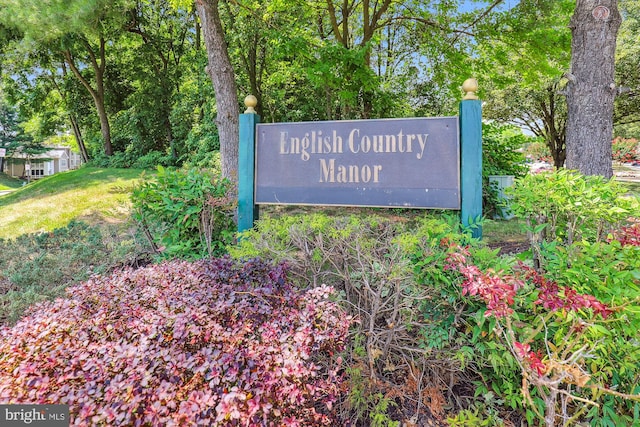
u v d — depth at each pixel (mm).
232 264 1841
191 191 2604
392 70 9844
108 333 1281
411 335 1687
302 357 1176
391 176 2256
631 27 9594
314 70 5773
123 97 14297
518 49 6863
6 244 3025
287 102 10961
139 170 10930
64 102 14102
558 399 1438
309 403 1269
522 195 1825
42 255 2707
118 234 3303
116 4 7336
